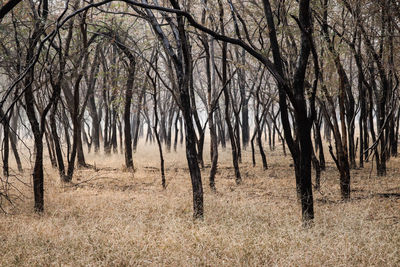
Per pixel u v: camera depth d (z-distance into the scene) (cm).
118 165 1828
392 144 1955
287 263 531
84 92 2473
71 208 916
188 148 820
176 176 1516
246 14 1325
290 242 607
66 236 650
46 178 1345
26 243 621
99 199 1007
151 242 612
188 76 820
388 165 1645
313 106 743
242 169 1748
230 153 2492
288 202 998
